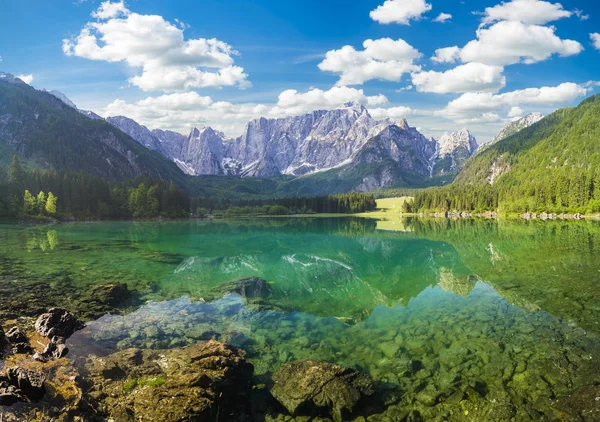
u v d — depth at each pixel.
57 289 27.03
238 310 23.61
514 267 36.34
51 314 18.30
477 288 28.62
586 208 151.25
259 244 64.88
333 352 17.33
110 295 25.19
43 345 16.11
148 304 24.69
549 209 160.75
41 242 62.25
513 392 13.02
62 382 12.60
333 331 20.16
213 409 12.29
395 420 12.09
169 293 27.84
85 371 13.88
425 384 14.10
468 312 22.58
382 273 37.53
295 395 13.16
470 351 16.72
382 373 15.15
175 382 12.96
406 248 58.34
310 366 14.77
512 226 104.38
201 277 34.34
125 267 38.38
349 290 30.08
